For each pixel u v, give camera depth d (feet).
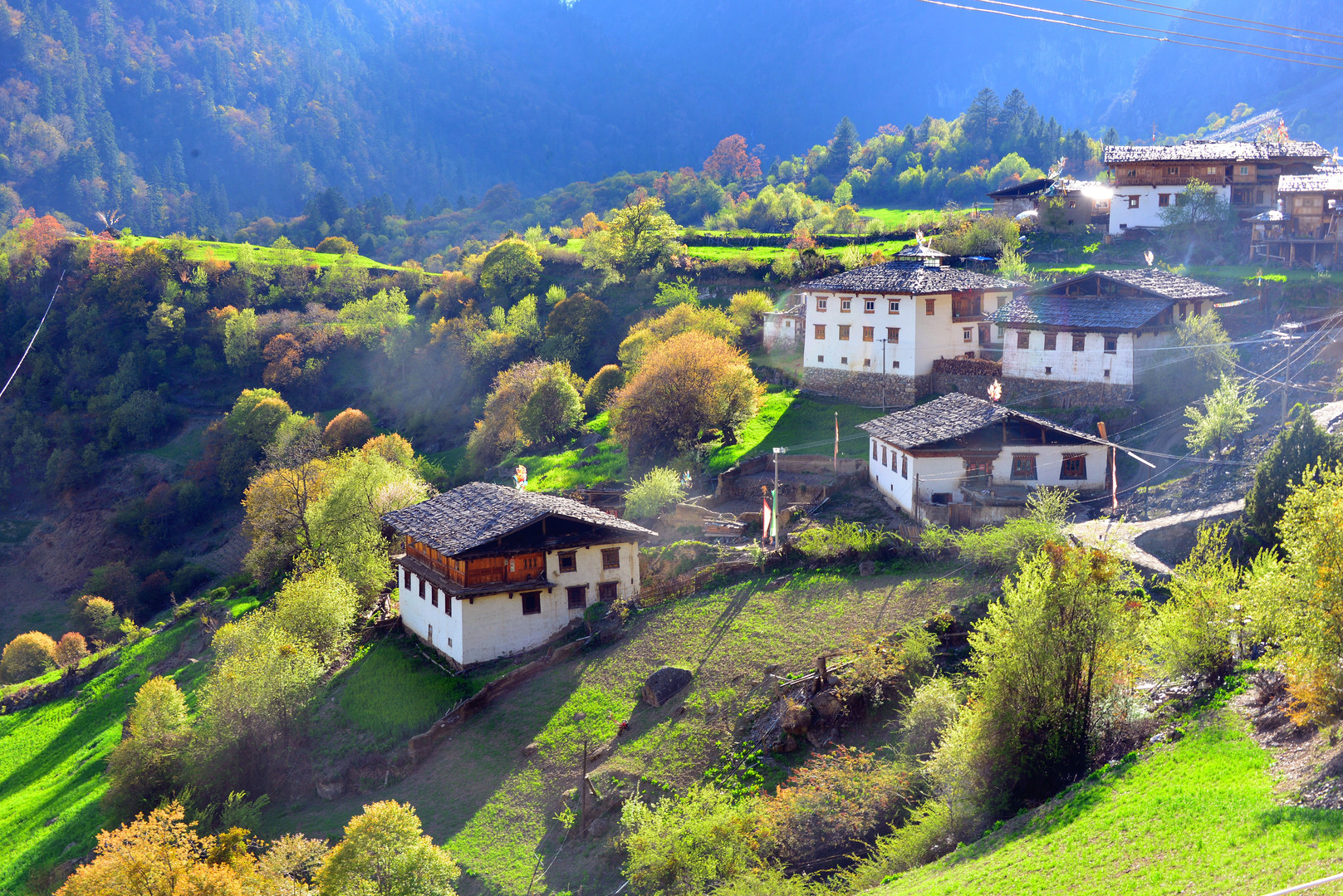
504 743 162.30
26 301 597.52
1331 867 75.87
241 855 131.44
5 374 561.43
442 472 349.61
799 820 123.95
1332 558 98.27
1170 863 87.04
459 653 186.29
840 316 293.43
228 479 433.89
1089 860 92.84
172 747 177.27
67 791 207.10
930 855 113.09
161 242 635.25
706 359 274.36
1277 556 143.43
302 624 202.08
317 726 182.91
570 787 147.43
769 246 532.32
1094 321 231.50
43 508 475.72
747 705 151.84
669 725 153.58
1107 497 191.83
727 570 192.03
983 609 153.69
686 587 190.60
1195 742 108.27
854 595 172.76
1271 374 219.20
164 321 545.44
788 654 160.35
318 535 255.91
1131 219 375.86
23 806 205.98
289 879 126.82
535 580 189.98
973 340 286.46
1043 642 115.55
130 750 177.17
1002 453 199.31
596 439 326.24
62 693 282.56
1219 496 172.96
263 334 536.01
